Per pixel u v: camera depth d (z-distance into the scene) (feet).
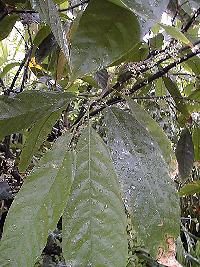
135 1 1.13
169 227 1.31
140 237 1.30
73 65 1.26
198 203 6.51
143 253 5.62
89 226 1.14
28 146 1.85
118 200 1.17
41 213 1.18
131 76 2.50
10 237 1.15
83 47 1.27
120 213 1.16
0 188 2.54
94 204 1.15
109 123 1.38
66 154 1.24
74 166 1.23
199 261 5.41
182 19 2.43
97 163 1.19
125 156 1.33
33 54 2.94
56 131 3.05
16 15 2.21
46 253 4.06
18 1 2.04
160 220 1.31
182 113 2.93
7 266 1.13
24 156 1.89
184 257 5.30
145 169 1.33
